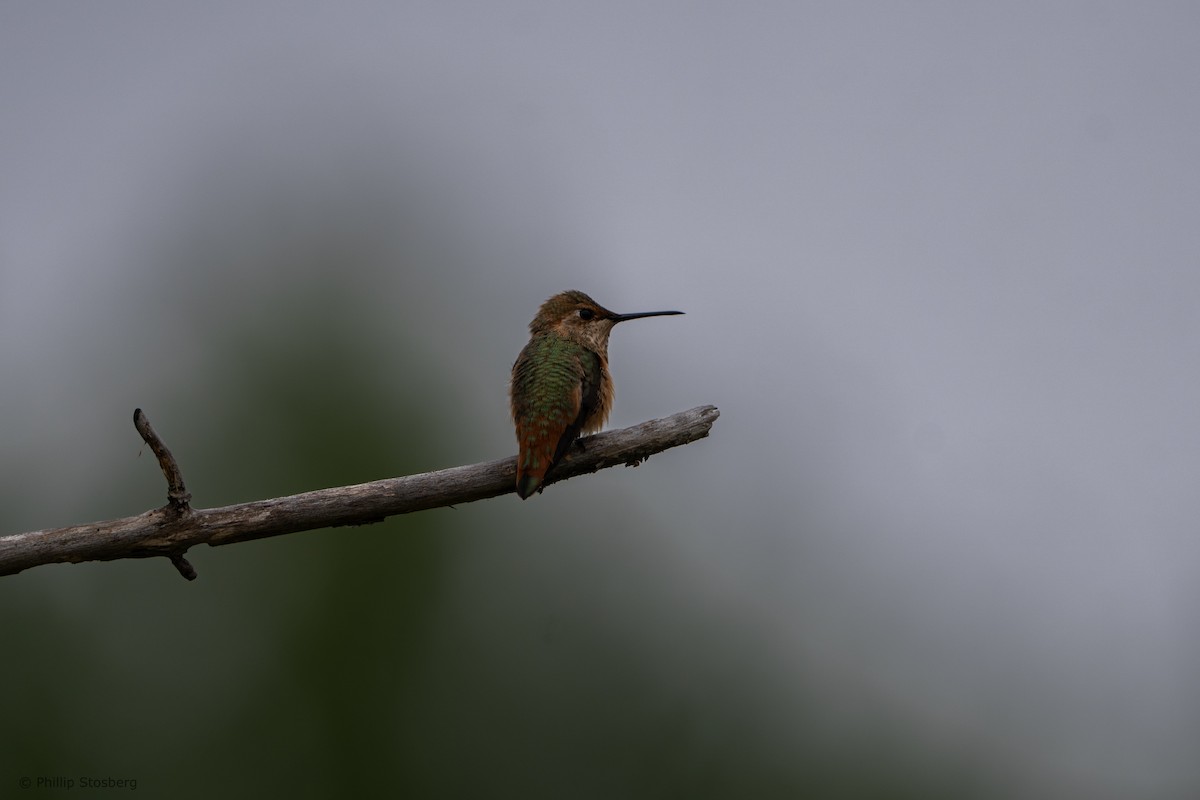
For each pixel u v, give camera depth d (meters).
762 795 13.97
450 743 13.77
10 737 12.95
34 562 7.21
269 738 13.46
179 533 7.47
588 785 13.71
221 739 13.37
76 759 13.04
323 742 13.57
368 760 13.53
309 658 13.77
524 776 13.61
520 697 14.01
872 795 14.05
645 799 13.70
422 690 13.93
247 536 7.73
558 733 13.87
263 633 13.72
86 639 13.46
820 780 14.03
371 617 13.98
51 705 13.16
